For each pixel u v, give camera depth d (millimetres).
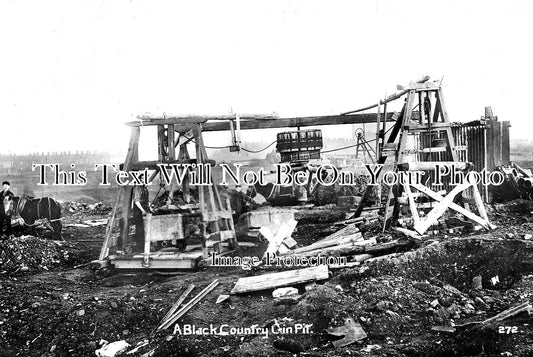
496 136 12523
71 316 6805
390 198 9953
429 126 10078
